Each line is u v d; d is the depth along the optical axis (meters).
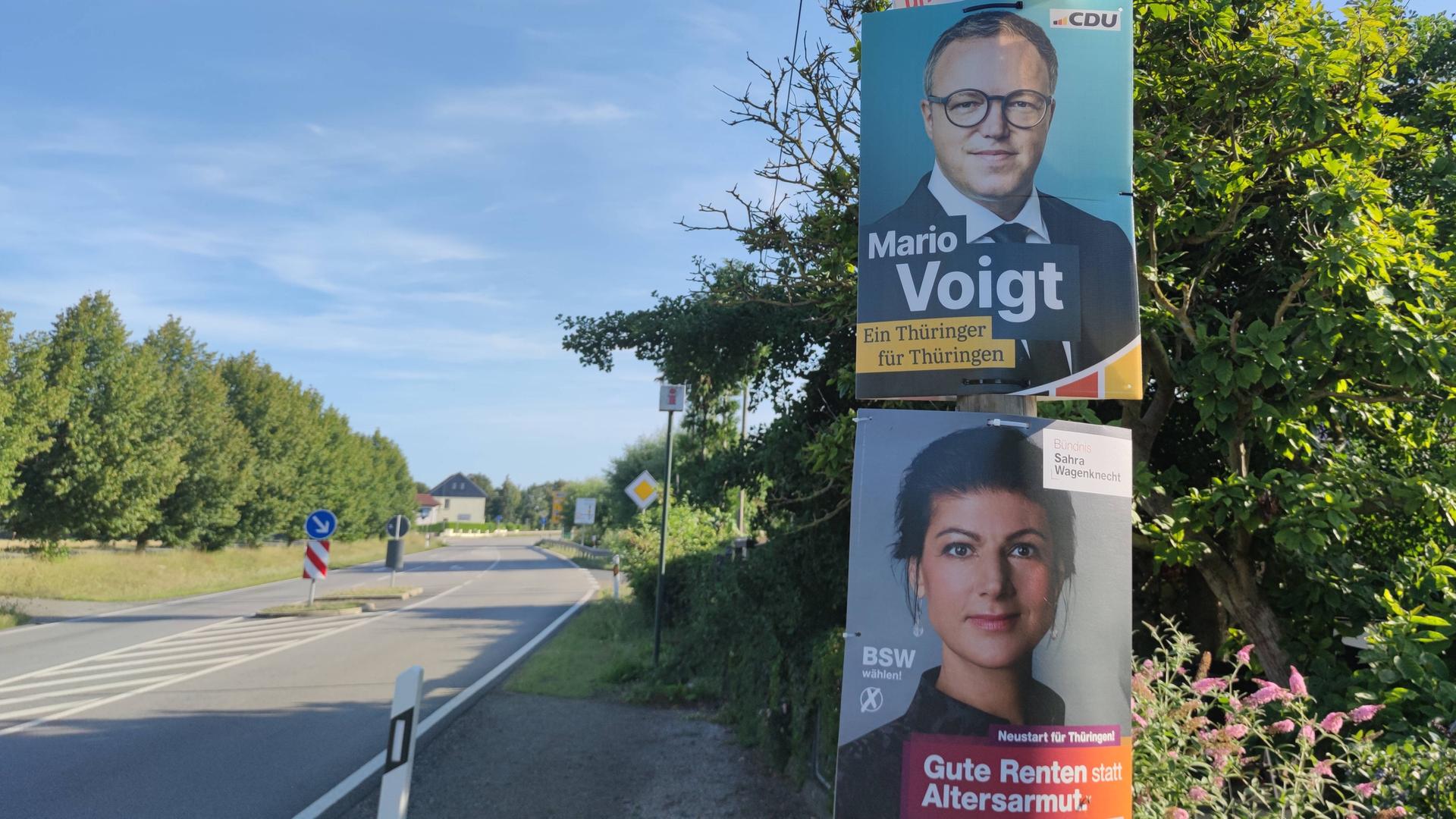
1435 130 6.55
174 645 15.24
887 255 3.59
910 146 3.63
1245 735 3.56
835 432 5.98
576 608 21.94
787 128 6.54
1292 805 3.20
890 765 3.16
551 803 6.43
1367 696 3.86
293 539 63.41
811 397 7.88
